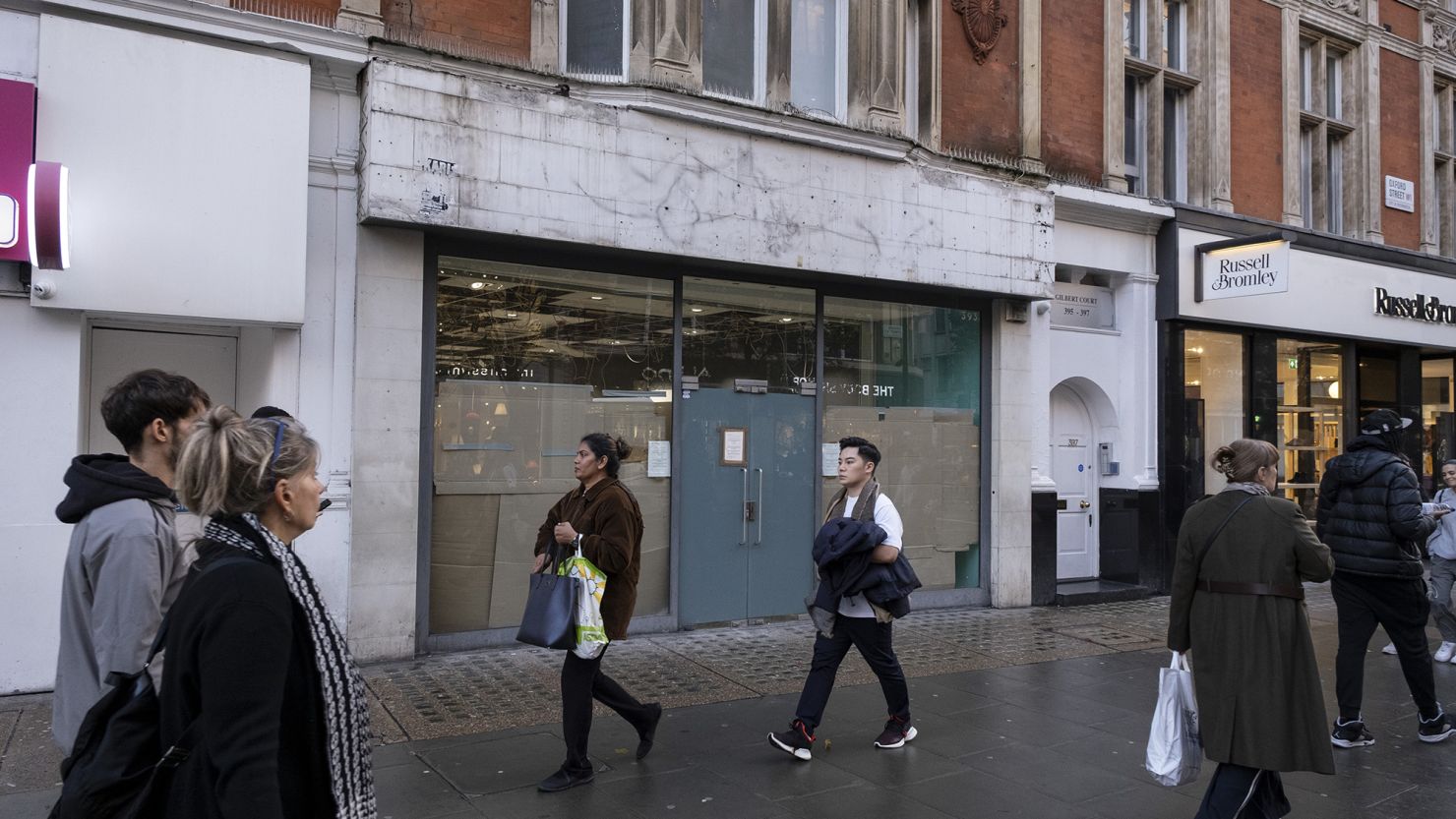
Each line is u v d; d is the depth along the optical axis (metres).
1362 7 13.95
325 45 6.73
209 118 6.30
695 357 8.59
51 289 5.85
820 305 9.23
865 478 5.41
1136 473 11.29
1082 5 11.04
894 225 9.02
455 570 7.50
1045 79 10.68
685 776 4.98
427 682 6.55
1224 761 4.02
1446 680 7.46
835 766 5.19
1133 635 8.82
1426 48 14.89
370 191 6.64
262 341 6.91
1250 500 4.21
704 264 8.34
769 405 8.93
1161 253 11.38
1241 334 12.14
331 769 2.04
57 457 6.00
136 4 6.15
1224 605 4.13
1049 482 10.45
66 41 5.91
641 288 8.34
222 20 6.40
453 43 7.38
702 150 8.00
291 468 2.11
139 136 6.10
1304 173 13.66
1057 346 10.80
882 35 9.14
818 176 8.59
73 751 2.09
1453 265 14.86
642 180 7.70
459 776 4.89
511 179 7.14
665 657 7.48
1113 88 11.16
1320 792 4.99
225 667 1.85
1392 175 14.36
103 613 2.54
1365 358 14.33
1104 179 11.06
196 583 1.94
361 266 6.98
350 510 6.91
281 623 1.93
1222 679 4.08
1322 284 12.86
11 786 4.62
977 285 9.54
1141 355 11.33
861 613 5.29
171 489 2.77
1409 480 5.60
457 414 7.50
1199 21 12.17
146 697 2.03
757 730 5.79
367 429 6.96
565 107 7.38
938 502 9.96
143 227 6.10
